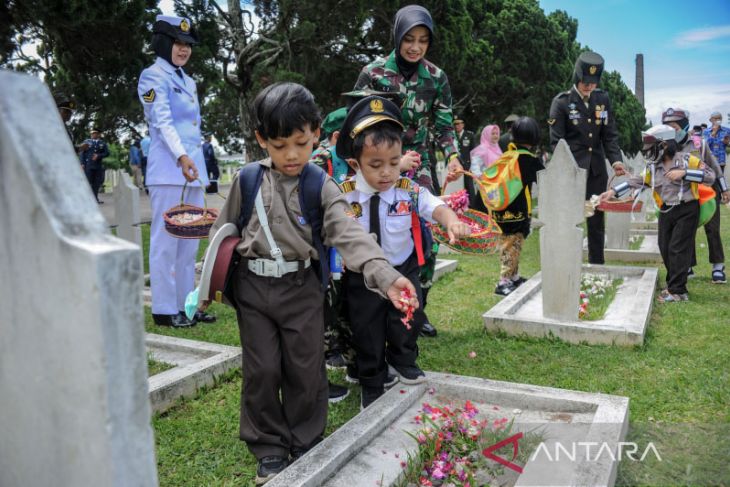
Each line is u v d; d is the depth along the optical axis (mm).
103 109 11070
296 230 2500
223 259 2455
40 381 1288
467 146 12414
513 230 5844
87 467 1226
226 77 14820
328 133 3672
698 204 5379
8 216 1253
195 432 3020
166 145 4781
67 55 10172
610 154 6469
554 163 4367
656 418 3027
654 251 7820
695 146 5535
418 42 3998
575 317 4445
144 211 16062
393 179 2973
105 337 1139
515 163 5613
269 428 2584
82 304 1149
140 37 10094
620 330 4180
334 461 2475
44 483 1354
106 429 1167
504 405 3170
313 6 12977
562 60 23469
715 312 5023
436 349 4203
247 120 15023
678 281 5492
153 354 4059
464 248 3217
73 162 1221
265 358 2504
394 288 2256
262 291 2508
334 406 3287
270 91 2381
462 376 3391
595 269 6617
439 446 2699
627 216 8141
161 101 4719
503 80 20703
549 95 22688
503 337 4512
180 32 4816
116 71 10375
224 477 2625
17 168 1188
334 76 15484
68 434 1251
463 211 3365
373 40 15047
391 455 2648
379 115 2918
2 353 1378
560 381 3572
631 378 3580
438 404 3211
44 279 1212
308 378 2580
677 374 3617
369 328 3092
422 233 3188
